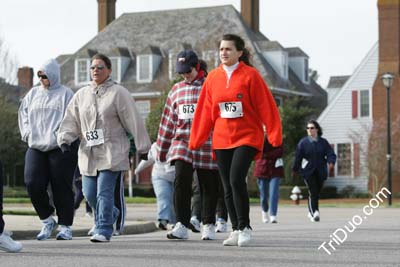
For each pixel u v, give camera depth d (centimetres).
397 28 10762
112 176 2388
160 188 3284
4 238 2086
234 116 2242
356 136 10994
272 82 12275
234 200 2253
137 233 3275
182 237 2492
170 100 2514
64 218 2564
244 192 2248
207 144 2497
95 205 2445
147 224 3388
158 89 12575
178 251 2136
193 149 2355
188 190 2484
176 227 2488
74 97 2428
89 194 2423
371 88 11094
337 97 11319
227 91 2250
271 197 4044
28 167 2523
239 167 2231
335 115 11312
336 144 11281
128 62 13362
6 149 11494
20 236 2769
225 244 2308
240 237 2272
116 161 2369
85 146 2398
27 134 2531
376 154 10156
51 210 2588
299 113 11081
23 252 2106
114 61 13288
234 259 1953
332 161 4028
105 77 2398
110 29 13812
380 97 10788
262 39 13488
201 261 1909
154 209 6300
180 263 1869
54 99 2538
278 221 4244
